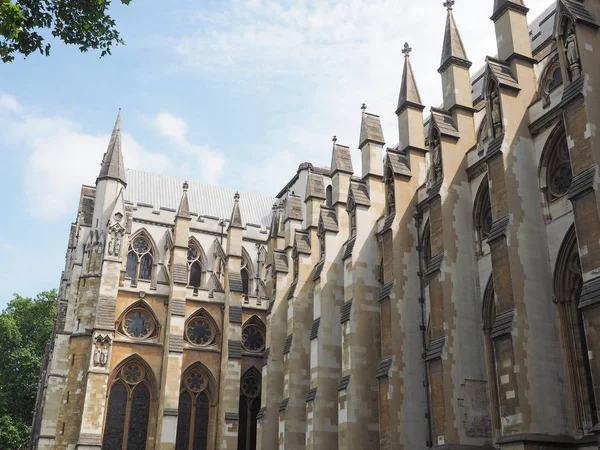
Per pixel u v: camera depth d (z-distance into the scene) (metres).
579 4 30.97
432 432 36.81
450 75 40.81
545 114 33.22
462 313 35.06
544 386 28.98
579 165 27.97
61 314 72.56
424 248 41.94
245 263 77.12
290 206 65.88
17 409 81.94
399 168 43.47
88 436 55.03
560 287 30.84
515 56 35.81
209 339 66.62
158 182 83.31
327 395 47.28
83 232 66.50
